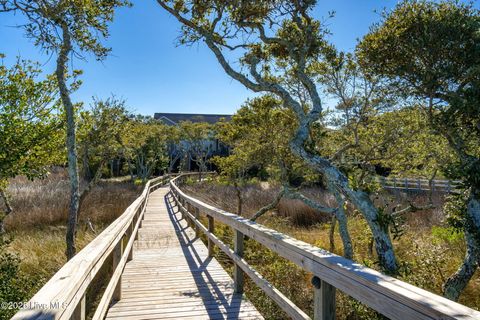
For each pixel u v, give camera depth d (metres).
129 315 3.60
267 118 8.17
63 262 7.12
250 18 5.23
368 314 4.02
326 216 12.41
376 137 7.18
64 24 5.99
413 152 7.04
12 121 6.69
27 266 6.97
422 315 1.29
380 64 4.81
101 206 14.23
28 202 13.88
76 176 6.23
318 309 2.17
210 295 4.23
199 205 7.14
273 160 8.81
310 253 2.25
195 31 5.50
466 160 4.57
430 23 4.16
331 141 7.86
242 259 4.05
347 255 5.27
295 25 5.62
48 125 7.18
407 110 6.10
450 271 5.89
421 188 17.41
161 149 35.12
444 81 4.35
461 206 4.84
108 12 6.47
